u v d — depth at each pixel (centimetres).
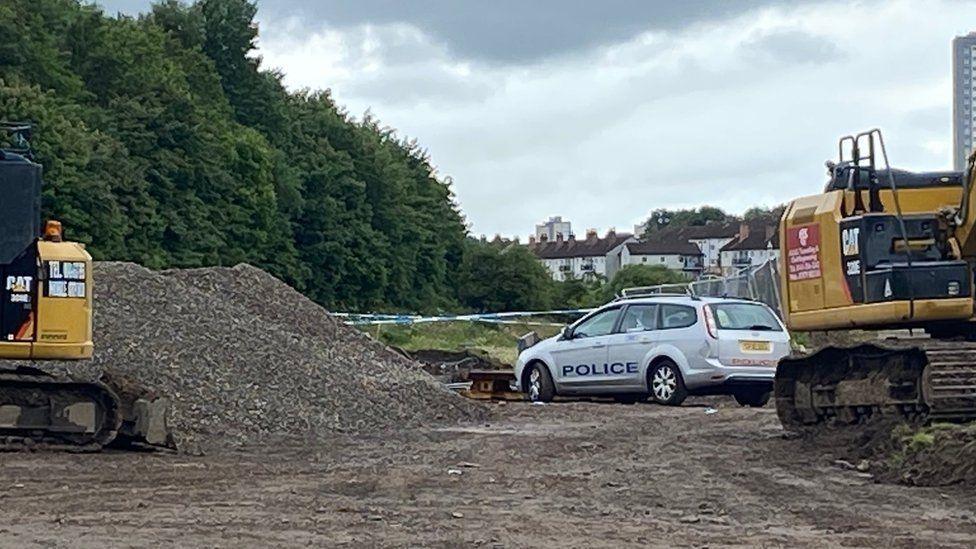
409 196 9331
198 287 2184
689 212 17375
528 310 9225
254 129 8056
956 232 1338
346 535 895
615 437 1582
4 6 6253
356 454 1422
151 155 6462
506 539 887
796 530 935
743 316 2111
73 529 906
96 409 1387
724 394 2139
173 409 1586
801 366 1534
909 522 969
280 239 7719
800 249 1450
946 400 1326
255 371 1761
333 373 1862
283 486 1145
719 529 937
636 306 2194
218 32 8675
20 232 1336
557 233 16788
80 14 6900
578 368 2248
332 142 8875
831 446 1426
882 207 1388
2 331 1337
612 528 938
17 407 1375
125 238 6062
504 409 2041
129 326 1761
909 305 1331
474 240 10062
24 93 5438
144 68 6944
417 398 1884
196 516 970
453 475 1228
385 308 8600
